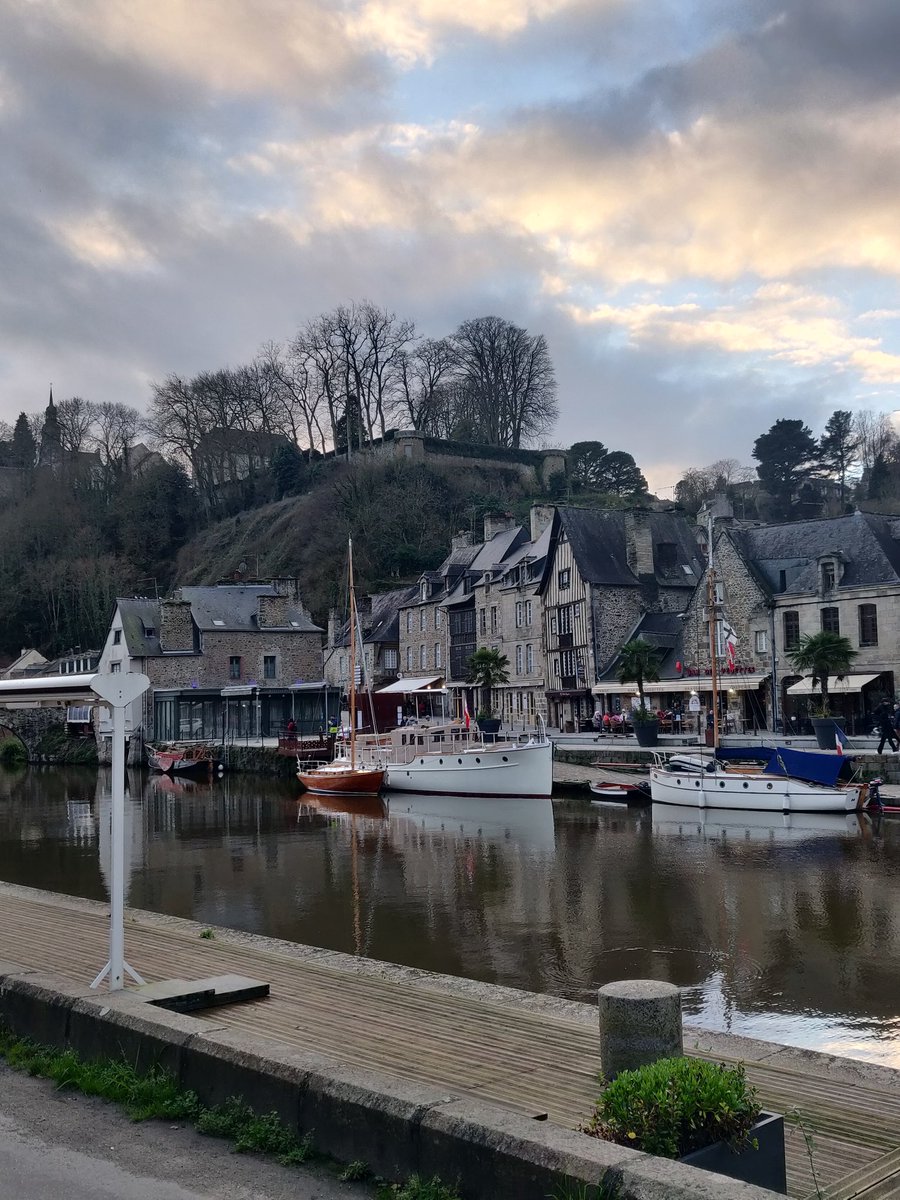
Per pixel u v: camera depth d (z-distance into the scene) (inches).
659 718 1476.4
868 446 3427.7
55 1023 269.9
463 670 2095.2
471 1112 185.2
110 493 3518.7
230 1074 221.8
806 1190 203.2
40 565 3171.8
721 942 570.3
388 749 1446.9
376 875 793.6
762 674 1439.5
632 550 1747.0
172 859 903.1
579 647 1712.6
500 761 1299.2
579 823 1047.0
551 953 553.9
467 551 2279.8
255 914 666.2
